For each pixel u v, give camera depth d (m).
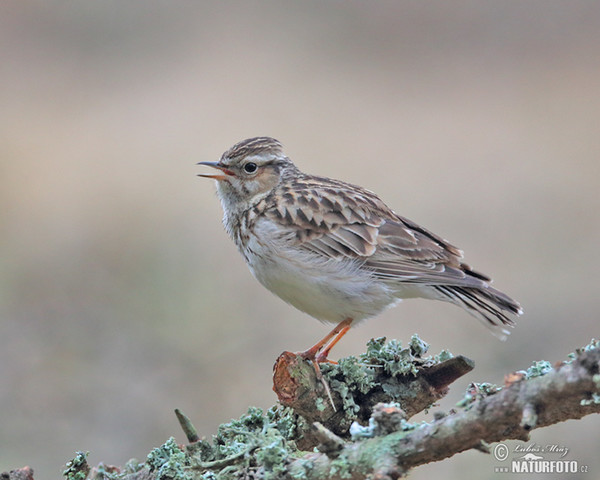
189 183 20.02
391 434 5.41
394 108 23.67
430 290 8.91
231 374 13.29
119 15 27.62
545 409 5.04
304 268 8.88
